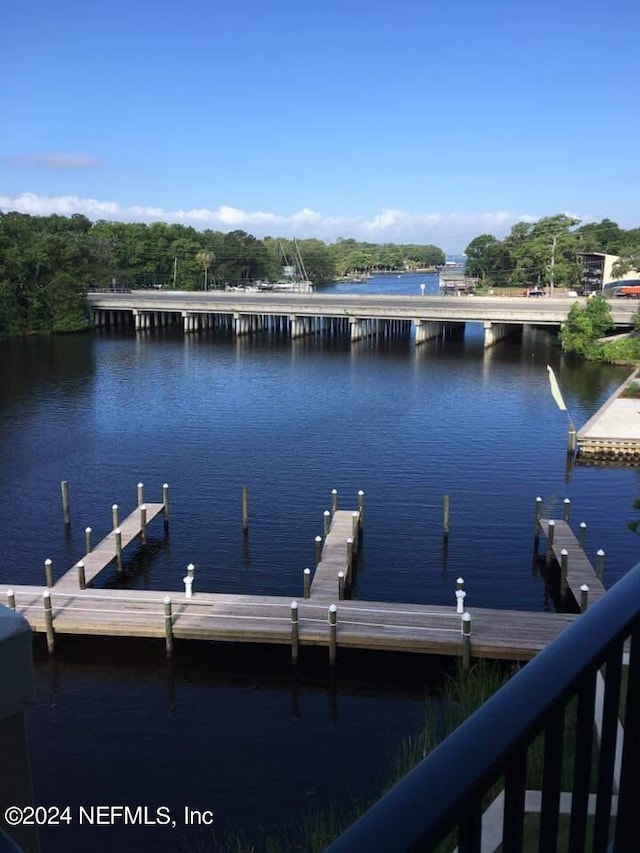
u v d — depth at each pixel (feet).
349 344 256.73
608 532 92.07
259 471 114.62
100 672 62.13
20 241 283.18
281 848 43.47
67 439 132.26
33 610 65.98
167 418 148.46
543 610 72.84
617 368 205.16
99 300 290.76
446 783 4.53
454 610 65.82
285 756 52.39
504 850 5.21
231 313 273.75
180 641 64.39
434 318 250.37
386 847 4.10
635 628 6.17
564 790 26.78
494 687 54.54
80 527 92.53
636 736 6.57
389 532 90.99
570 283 384.06
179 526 92.79
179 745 53.57
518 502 102.22
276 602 67.97
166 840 44.47
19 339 259.80
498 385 183.32
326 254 552.82
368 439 133.28
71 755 52.54
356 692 59.47
